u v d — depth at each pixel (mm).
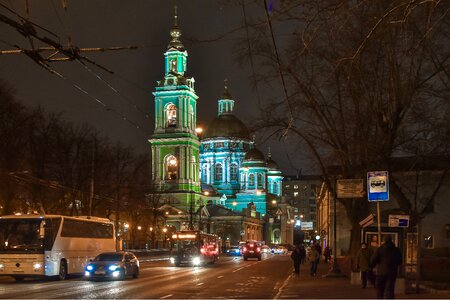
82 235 38688
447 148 29781
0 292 25703
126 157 70688
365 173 32375
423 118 27781
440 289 24391
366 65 28312
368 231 27281
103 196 67250
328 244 66688
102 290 26672
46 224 34438
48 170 59594
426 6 13250
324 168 36562
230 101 158000
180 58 123812
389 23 11891
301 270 47562
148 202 95812
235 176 155500
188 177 123375
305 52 16562
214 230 137500
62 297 23062
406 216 22000
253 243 76250
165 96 124125
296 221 180875
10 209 57938
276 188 174500
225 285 30000
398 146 30562
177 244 55062
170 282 32156
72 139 61031
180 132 123062
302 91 30094
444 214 52188
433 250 51250
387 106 29734
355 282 28922
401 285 22438
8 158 52219
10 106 51531
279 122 34438
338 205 59188
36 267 33562
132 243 87312
